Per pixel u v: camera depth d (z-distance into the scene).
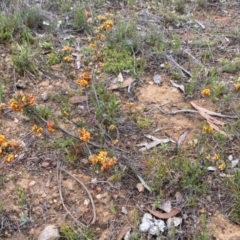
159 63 0.92
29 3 1.07
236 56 0.95
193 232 0.60
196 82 0.85
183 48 0.97
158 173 0.65
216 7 1.15
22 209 0.62
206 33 1.03
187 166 0.65
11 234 0.60
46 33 0.99
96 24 1.01
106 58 0.90
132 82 0.86
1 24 0.96
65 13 1.05
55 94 0.81
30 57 0.88
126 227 0.60
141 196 0.64
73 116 0.76
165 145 0.71
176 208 0.62
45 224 0.61
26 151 0.71
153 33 0.97
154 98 0.83
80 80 0.73
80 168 0.68
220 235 0.60
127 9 1.10
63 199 0.64
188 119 0.78
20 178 0.67
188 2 1.16
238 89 0.84
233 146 0.72
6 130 0.74
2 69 0.87
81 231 0.59
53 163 0.69
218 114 0.79
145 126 0.75
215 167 0.68
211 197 0.64
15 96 0.75
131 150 0.71
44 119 0.73
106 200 0.64
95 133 0.72
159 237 0.59
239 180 0.65
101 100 0.78
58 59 0.90
